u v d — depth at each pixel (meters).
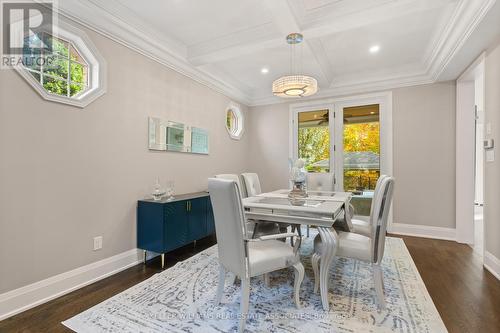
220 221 1.76
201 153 3.93
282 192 3.35
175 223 2.84
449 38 2.79
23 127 1.90
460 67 3.25
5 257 1.80
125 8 2.50
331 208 2.07
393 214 4.11
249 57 3.59
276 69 4.07
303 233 4.06
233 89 4.66
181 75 3.53
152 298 2.03
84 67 2.43
